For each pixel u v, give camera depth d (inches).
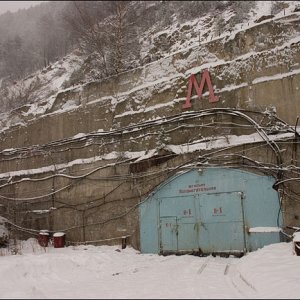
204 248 505.4
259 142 489.1
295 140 467.8
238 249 482.3
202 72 562.9
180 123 564.7
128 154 600.7
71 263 470.9
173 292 296.7
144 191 565.3
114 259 497.7
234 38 550.0
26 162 741.9
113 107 645.3
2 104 1155.9
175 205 535.5
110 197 600.4
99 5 1238.3
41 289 326.3
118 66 944.3
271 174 475.5
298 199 454.6
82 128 677.9
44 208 677.3
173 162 547.5
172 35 1250.6
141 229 556.4
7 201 733.3
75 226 628.7
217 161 514.3
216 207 505.4
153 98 603.5
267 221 469.4
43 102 765.3
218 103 540.7
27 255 513.7
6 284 364.8
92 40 1055.6
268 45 519.8
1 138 803.4
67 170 663.1
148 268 434.9
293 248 409.1
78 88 704.4
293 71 492.1
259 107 508.1
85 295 287.6
